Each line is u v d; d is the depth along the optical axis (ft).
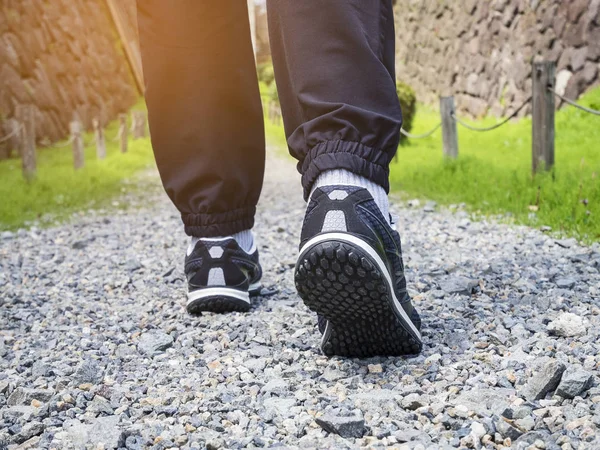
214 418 4.09
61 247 12.80
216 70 5.95
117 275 9.44
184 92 6.02
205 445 3.69
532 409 3.88
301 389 4.53
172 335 6.15
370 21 4.19
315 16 4.11
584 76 29.73
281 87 4.50
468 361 4.78
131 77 63.62
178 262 10.11
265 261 9.61
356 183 4.18
